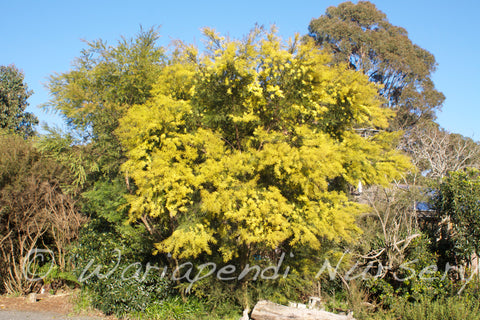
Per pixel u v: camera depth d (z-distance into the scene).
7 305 8.75
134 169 7.34
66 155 11.16
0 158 9.95
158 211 6.88
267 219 6.66
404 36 21.34
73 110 10.77
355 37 20.30
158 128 7.13
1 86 19.47
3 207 9.22
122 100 11.04
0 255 9.73
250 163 7.07
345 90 7.57
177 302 8.30
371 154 7.99
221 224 7.39
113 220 9.82
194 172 7.17
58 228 9.80
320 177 6.74
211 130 7.58
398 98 21.30
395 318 7.39
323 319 6.61
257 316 6.97
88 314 8.27
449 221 8.85
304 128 7.11
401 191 8.84
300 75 7.02
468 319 6.62
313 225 7.12
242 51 7.14
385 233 8.44
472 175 8.77
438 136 14.19
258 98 7.44
